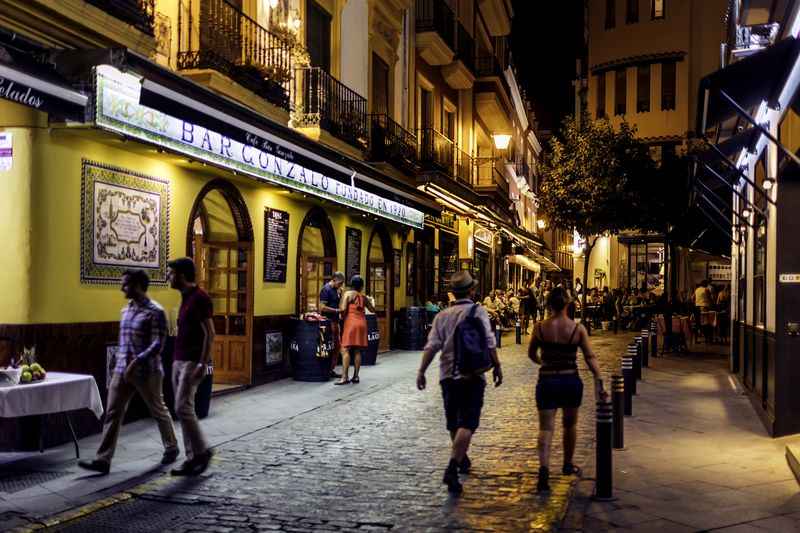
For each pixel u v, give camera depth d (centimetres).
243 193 1247
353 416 1022
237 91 1173
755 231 1151
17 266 805
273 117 1307
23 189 807
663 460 784
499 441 873
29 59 756
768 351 980
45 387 709
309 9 1644
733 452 823
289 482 688
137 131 838
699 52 4175
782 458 792
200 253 1287
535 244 4603
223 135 958
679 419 1029
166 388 944
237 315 1273
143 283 720
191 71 1098
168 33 1107
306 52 1545
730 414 1069
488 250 3428
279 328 1377
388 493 654
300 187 1277
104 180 909
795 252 901
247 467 741
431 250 2442
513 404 1144
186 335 720
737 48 1059
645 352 1656
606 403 647
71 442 827
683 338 1977
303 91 1541
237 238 1282
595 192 2680
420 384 692
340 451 814
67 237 849
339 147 1641
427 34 2392
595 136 2745
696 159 1163
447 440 872
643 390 1311
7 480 681
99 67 777
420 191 2056
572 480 695
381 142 1905
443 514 594
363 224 1836
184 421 711
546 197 2875
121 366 712
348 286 1733
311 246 1694
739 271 1445
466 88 2930
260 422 968
